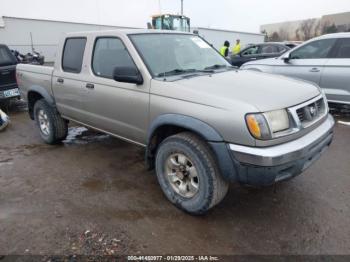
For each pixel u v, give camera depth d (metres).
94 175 3.95
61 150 4.87
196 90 2.84
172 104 2.94
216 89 2.85
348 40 5.99
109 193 3.48
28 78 5.16
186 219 2.97
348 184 3.59
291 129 2.64
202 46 4.17
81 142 5.22
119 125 3.67
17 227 2.88
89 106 4.00
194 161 2.82
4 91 7.23
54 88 4.60
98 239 2.70
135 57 3.34
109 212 3.11
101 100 3.76
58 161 4.42
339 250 2.53
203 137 2.69
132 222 2.94
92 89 3.86
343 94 6.04
